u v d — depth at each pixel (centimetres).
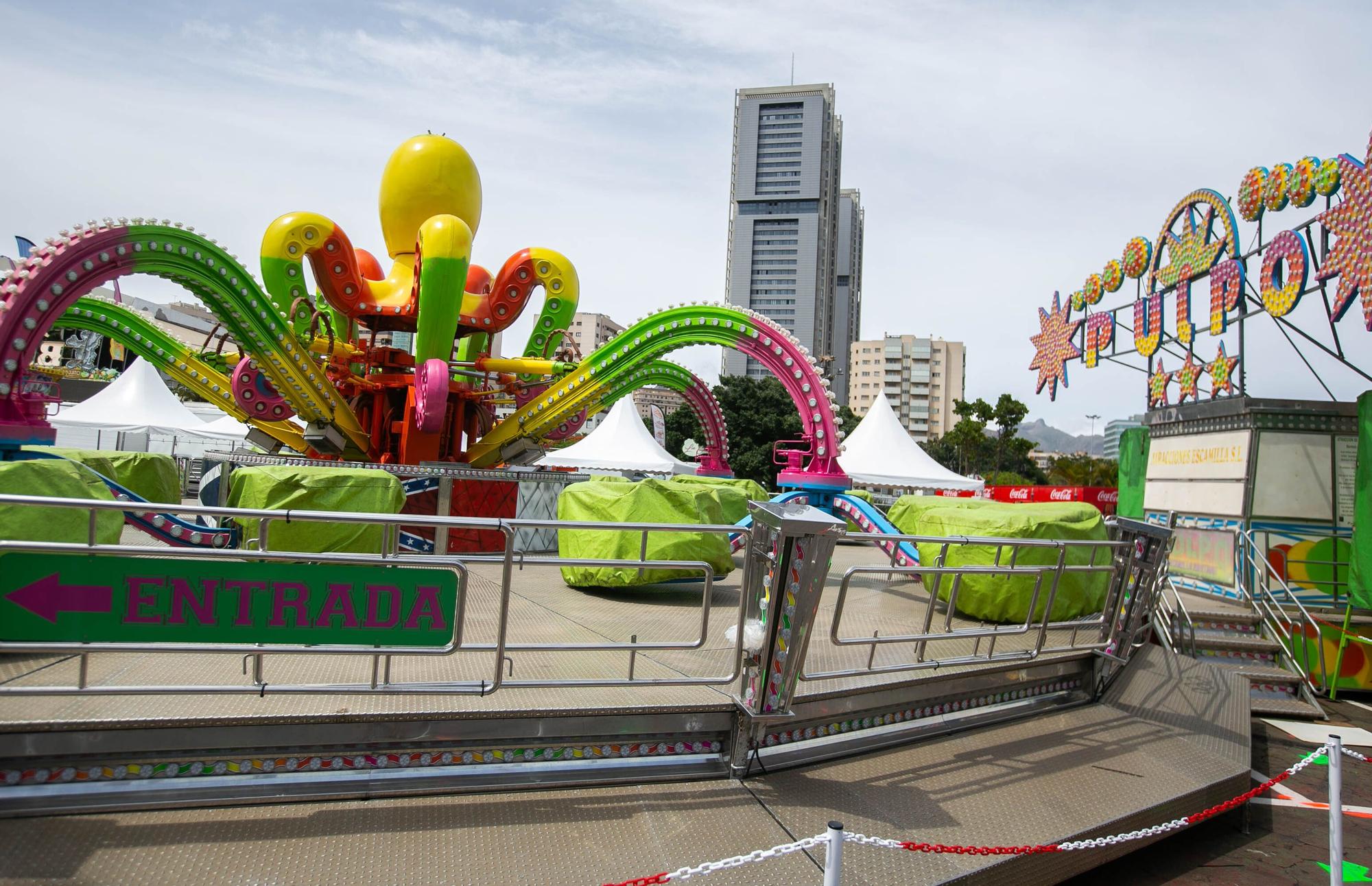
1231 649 854
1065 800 454
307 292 1136
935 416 11794
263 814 339
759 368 11362
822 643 603
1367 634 864
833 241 13875
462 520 369
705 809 391
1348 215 887
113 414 2056
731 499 988
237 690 342
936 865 366
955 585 532
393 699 386
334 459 1182
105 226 768
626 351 1162
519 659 489
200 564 340
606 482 825
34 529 470
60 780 330
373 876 308
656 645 418
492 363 1223
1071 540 717
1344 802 595
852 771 459
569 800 382
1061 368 1764
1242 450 980
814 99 12862
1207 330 1200
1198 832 537
